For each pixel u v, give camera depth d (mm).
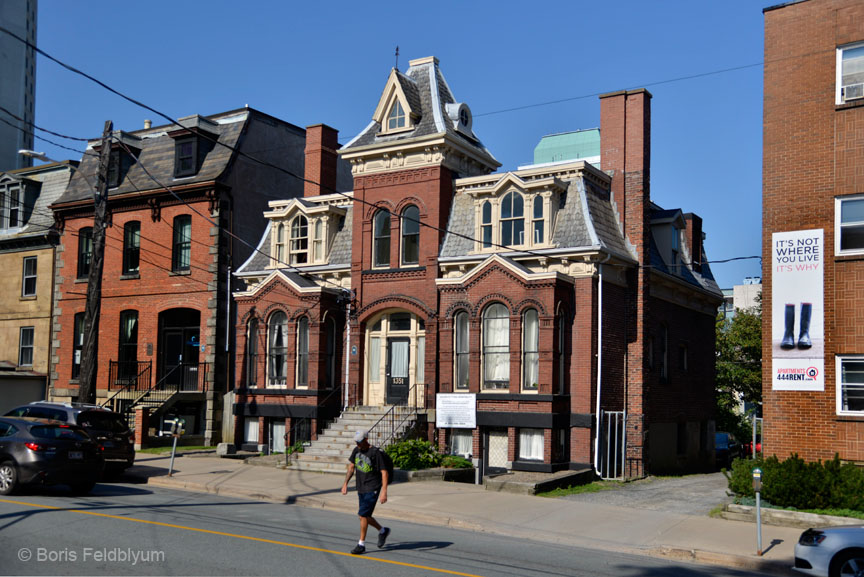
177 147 33344
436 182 26969
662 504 19797
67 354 35312
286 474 22969
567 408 24547
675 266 30422
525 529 16141
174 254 32750
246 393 28859
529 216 25609
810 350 18906
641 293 26516
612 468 25297
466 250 26391
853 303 18578
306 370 27953
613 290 25906
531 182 25500
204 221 32031
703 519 17281
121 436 21844
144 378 32594
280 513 16891
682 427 30984
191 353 32250
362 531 12602
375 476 12750
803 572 12297
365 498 12656
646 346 26812
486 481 20938
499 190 26094
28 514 14727
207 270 31688
